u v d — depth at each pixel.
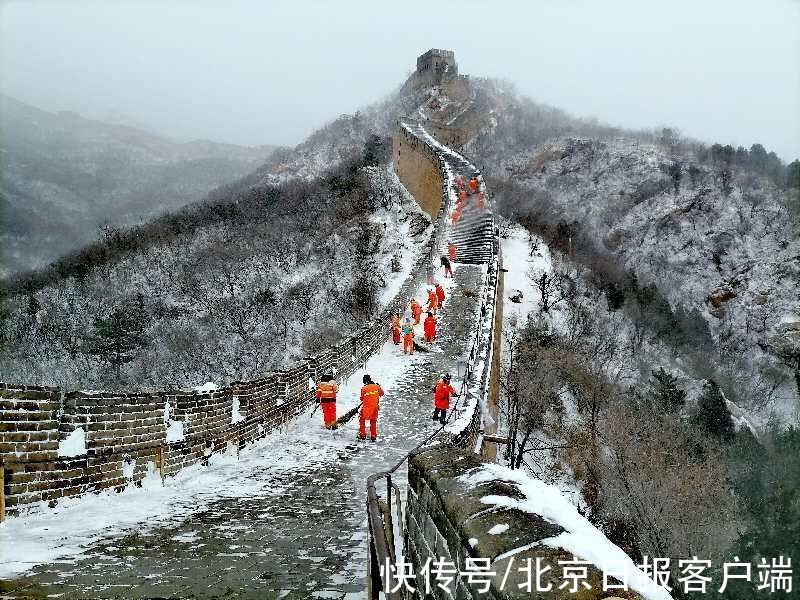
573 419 30.20
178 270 55.56
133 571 4.91
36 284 57.56
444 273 30.94
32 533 6.04
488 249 33.59
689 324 49.28
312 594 4.38
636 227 71.81
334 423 13.57
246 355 42.62
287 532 6.36
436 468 3.85
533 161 87.12
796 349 38.44
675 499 18.81
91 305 50.94
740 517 13.84
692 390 34.09
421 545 3.91
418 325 24.83
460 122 92.69
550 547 2.46
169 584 4.58
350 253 50.50
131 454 8.52
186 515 7.07
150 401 9.00
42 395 7.19
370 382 12.65
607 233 72.94
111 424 8.21
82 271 58.16
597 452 25.80
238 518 6.95
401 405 15.73
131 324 45.12
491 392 23.14
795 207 64.00
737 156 78.88
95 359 43.78
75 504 7.38
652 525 18.83
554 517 2.85
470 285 28.83
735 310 54.97
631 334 42.41
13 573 4.76
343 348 18.55
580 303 42.44
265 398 13.04
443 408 14.08
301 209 65.12
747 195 69.19
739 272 59.75
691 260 65.56
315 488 8.70
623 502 21.50
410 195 59.81
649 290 49.75
